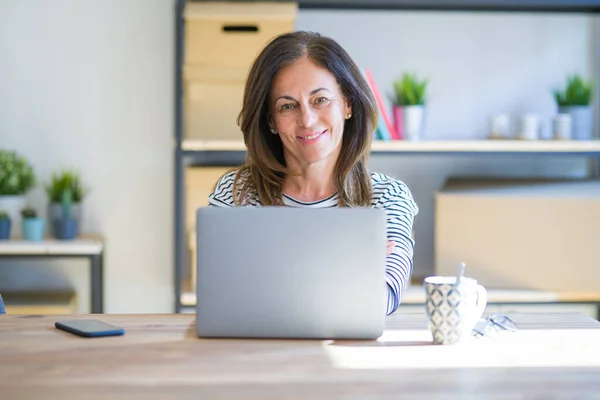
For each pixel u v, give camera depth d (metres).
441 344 1.66
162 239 3.76
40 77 3.70
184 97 3.43
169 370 1.47
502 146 3.37
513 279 3.38
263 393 1.35
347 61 2.13
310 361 1.53
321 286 1.67
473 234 3.38
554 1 3.45
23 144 3.71
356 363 1.52
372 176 2.28
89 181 3.73
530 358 1.56
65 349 1.60
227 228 1.67
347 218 1.66
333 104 2.07
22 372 1.46
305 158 2.10
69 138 3.71
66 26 3.69
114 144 3.73
